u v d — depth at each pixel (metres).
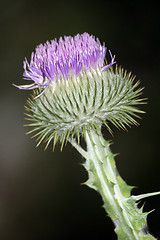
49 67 0.33
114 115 0.32
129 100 0.33
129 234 0.32
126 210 0.32
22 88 0.33
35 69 0.33
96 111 0.32
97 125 0.32
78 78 0.33
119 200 0.32
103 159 0.32
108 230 0.56
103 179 0.32
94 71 0.33
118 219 0.32
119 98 0.32
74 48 0.33
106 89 0.32
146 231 0.32
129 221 0.32
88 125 0.32
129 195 0.32
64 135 0.32
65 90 0.32
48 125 0.33
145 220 0.32
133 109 0.32
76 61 0.33
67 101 0.32
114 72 0.35
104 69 0.33
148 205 0.55
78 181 0.62
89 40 0.33
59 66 0.33
